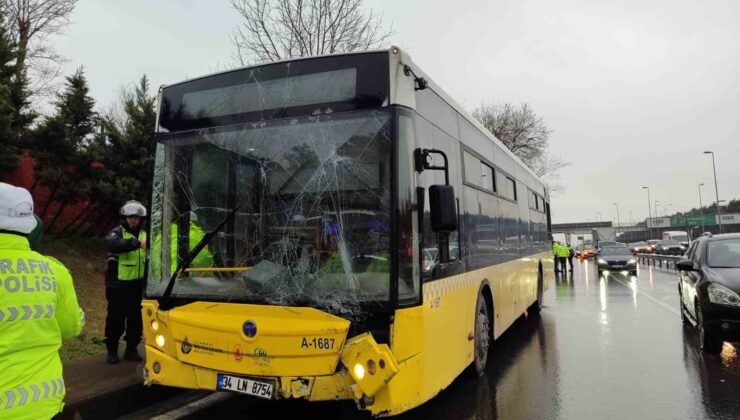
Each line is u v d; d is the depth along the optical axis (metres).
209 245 4.25
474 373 6.13
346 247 3.87
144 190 13.60
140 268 6.00
